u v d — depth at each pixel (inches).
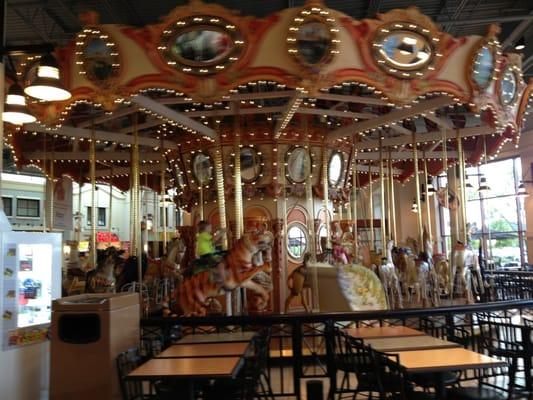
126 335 182.2
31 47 206.4
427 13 466.0
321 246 401.1
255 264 285.6
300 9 257.6
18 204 1065.5
